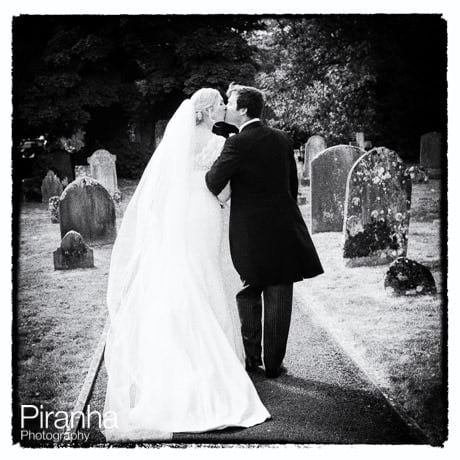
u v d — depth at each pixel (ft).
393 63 48.16
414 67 48.11
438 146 43.09
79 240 27.55
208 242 15.72
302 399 15.29
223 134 17.04
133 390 14.97
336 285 25.12
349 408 14.87
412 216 34.94
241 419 14.03
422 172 42.11
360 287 24.77
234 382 14.49
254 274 15.94
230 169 15.76
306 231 16.67
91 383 16.74
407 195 27.32
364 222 27.14
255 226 16.01
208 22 47.52
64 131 48.60
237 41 47.09
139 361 14.90
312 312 21.84
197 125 16.37
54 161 45.85
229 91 16.58
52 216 36.60
